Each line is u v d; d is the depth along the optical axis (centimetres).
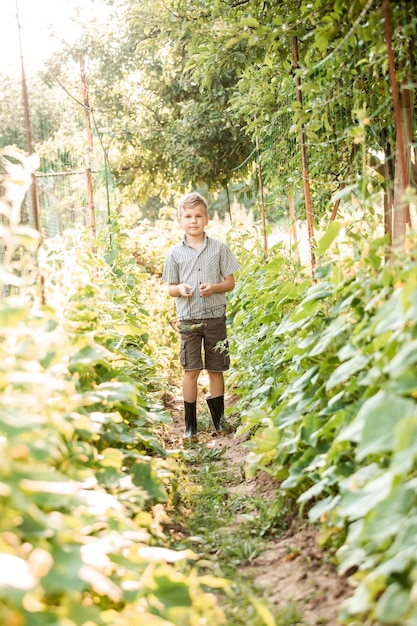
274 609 236
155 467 308
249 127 632
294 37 402
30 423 184
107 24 893
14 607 163
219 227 1205
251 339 494
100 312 418
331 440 290
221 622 219
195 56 461
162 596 210
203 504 356
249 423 366
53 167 616
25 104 353
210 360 529
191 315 524
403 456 182
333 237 307
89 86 967
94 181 712
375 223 305
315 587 243
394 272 259
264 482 374
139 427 363
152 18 540
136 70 942
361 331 269
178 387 724
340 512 211
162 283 1012
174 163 951
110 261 652
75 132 664
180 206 544
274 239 819
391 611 176
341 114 452
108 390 307
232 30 394
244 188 891
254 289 592
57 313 315
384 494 201
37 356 238
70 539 198
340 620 198
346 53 390
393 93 294
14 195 233
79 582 178
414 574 166
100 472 275
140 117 1030
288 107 505
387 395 213
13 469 183
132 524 235
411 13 331
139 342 579
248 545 293
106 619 190
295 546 284
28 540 187
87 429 260
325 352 314
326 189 496
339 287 295
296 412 312
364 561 217
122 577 213
